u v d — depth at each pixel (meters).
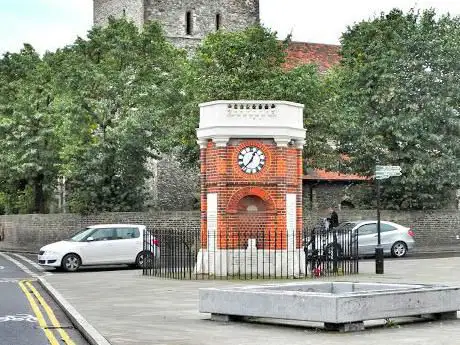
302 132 28.27
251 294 14.84
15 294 22.38
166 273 28.89
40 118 52.00
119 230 33.88
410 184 45.62
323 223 40.88
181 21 63.09
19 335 14.43
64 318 16.92
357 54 50.94
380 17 50.09
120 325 14.89
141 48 49.69
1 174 53.78
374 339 12.89
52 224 50.34
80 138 46.59
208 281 25.45
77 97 45.81
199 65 47.38
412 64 45.41
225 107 27.64
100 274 30.11
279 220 27.53
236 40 45.28
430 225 46.88
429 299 14.95
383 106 45.59
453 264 32.81
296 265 27.61
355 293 14.27
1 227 61.19
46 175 53.28
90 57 50.75
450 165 44.97
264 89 42.88
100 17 67.12
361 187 48.31
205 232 28.30
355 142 45.00
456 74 46.38
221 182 27.58
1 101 58.06
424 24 46.59
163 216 44.91
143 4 61.47
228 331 14.01
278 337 13.22
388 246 38.69
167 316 16.33
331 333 13.62
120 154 45.72
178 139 45.12
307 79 44.09
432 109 45.03
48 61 57.22
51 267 34.78
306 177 55.34
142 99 46.56
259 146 27.70
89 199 46.88
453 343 12.39
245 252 27.47
